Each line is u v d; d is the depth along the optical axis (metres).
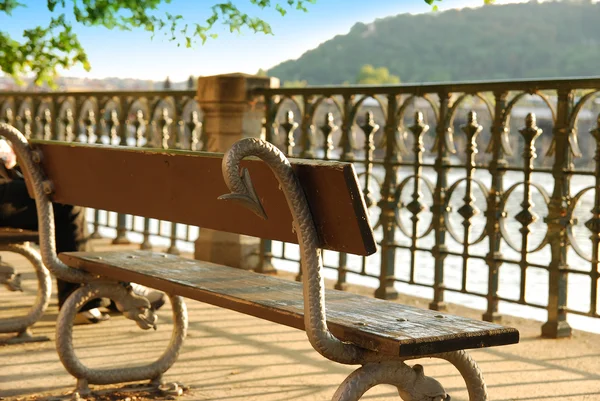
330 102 5.97
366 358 2.14
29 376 3.44
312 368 3.65
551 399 3.29
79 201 3.14
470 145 4.96
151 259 3.24
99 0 7.07
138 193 2.82
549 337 4.48
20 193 4.21
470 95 4.95
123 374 3.24
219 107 6.24
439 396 2.25
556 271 4.48
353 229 1.99
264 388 3.32
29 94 8.72
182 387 3.28
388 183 5.45
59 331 3.13
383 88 5.43
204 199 2.54
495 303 4.88
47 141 3.18
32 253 4.05
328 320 2.19
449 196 5.11
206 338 4.19
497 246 4.84
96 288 3.21
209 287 2.65
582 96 4.43
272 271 6.33
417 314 2.29
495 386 3.48
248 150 1.95
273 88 6.15
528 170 4.64
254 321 4.62
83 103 8.00
